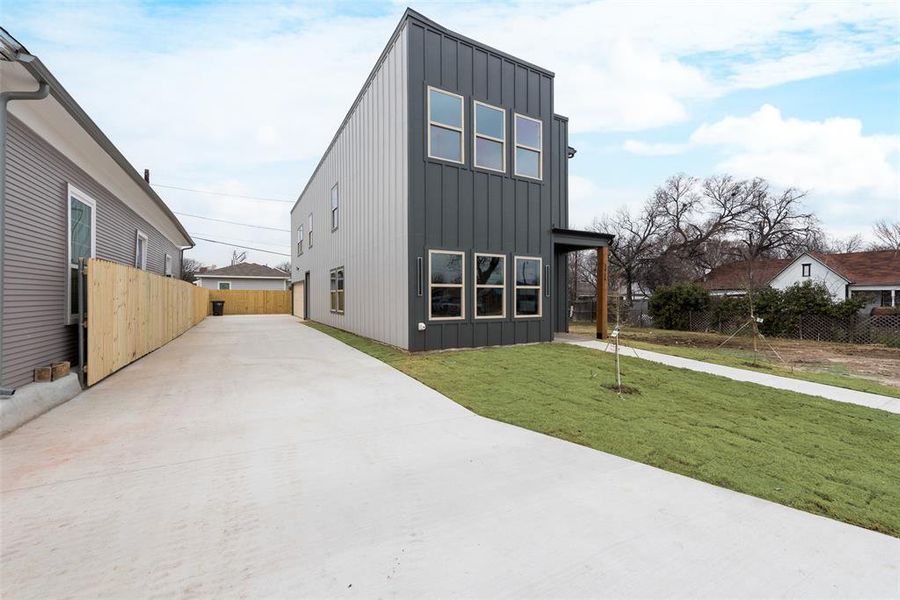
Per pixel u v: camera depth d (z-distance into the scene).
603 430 4.14
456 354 8.15
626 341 11.92
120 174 7.23
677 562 2.09
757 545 2.28
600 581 1.92
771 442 3.97
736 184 29.05
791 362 9.77
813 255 24.47
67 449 3.38
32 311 4.83
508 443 3.75
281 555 2.06
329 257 15.45
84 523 2.30
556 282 12.80
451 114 8.64
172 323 10.97
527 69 9.78
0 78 4.04
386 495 2.72
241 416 4.35
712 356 9.05
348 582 1.87
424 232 8.30
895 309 14.34
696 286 18.89
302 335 12.37
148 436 3.71
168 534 2.22
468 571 1.97
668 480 3.09
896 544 2.36
